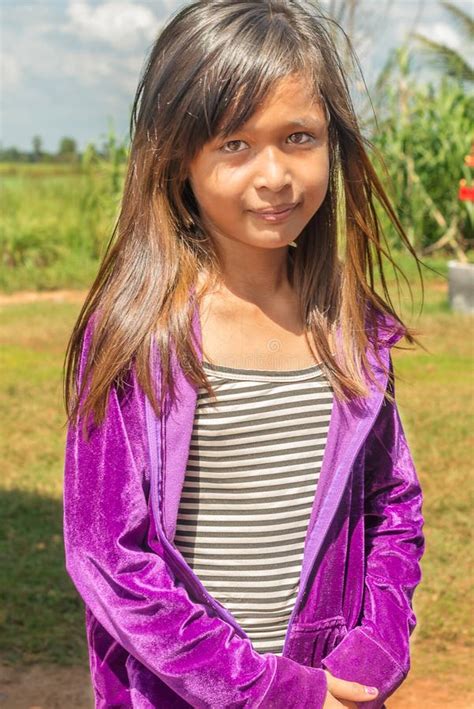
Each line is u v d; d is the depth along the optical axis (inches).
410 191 656.4
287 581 61.1
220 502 60.1
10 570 194.1
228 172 58.3
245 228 59.2
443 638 168.1
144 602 55.3
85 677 157.6
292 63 57.4
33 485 245.0
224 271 62.3
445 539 207.0
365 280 66.6
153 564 56.5
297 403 61.0
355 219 66.2
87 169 687.1
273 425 60.4
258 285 62.6
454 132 653.9
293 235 59.8
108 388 58.1
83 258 673.0
